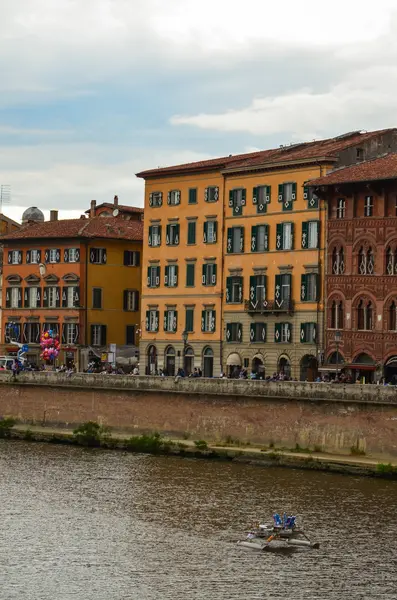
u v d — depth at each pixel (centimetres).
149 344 14950
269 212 13588
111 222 16988
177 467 10706
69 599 6825
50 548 7844
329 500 9175
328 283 12850
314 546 7850
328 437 10700
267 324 13600
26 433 12762
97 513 8838
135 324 16762
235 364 13912
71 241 16450
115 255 16588
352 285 12606
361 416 10488
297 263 13225
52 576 7238
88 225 16662
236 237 13962
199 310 14362
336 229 12788
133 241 16725
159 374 14738
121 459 11238
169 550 7788
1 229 19112
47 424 12962
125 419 12250
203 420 11600
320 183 12738
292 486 9712
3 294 17238
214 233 14200
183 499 9275
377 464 10069
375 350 12375
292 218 13312
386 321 12294
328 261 12875
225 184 14125
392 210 12262
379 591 6975
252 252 13750
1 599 6812
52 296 16612
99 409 12494
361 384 10531
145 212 15050
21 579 7181
